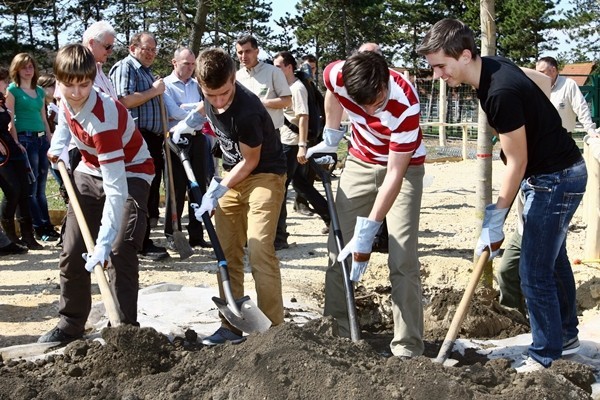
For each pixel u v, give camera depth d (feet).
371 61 13.47
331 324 13.83
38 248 27.53
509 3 138.92
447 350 13.42
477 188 20.58
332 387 11.89
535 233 13.93
